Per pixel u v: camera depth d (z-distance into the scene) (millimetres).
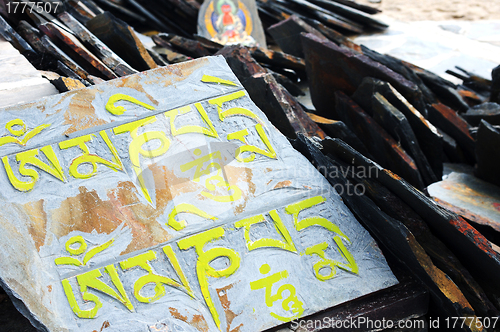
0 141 2691
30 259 2344
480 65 6422
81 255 2402
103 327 2252
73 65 3785
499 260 2287
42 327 2215
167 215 2562
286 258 2521
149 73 3057
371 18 8055
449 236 2506
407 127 3836
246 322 2336
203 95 3027
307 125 3770
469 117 4738
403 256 2533
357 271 2529
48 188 2564
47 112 2828
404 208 2635
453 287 2361
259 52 5910
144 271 2400
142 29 8570
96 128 2803
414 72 5172
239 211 2625
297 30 6387
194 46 6258
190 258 2461
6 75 3561
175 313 2320
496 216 3234
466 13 8602
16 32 4246
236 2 7184
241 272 2455
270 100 3707
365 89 4254
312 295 2434
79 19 5309
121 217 2527
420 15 8781
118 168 2678
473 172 4332
